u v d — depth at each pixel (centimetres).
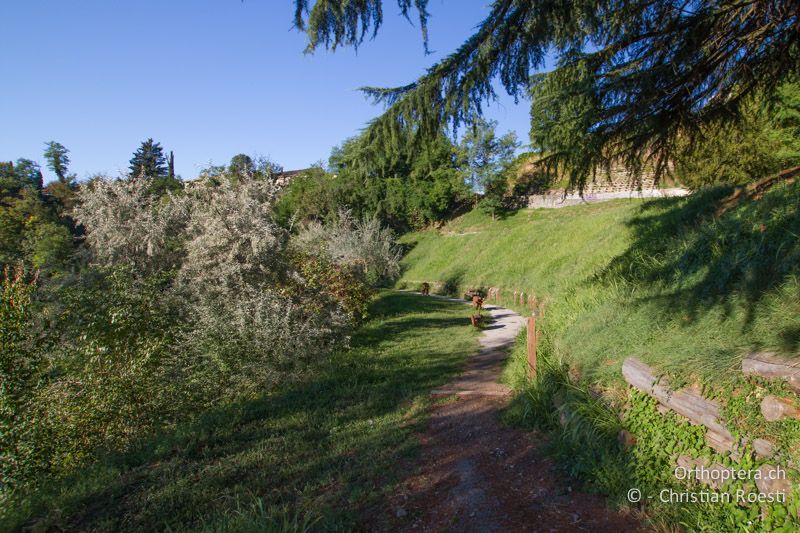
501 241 2945
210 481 473
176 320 929
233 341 842
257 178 1373
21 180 5959
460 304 2217
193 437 584
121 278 914
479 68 512
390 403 705
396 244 4081
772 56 588
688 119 638
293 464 510
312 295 1223
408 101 517
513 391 673
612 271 930
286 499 439
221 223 1207
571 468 431
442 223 4278
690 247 626
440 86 520
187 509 425
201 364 822
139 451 570
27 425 616
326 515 400
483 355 1028
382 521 394
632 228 1445
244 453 539
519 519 373
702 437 353
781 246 432
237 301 977
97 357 707
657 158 710
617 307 635
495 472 459
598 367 526
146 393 712
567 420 482
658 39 546
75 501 449
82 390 668
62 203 4875
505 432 554
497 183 3862
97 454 598
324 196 3609
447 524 379
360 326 1459
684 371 390
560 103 519
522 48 506
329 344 1055
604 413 456
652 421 402
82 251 1730
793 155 974
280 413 676
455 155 4072
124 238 1552
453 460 499
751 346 361
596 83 523
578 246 2033
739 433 317
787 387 303
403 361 976
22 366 691
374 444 552
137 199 1667
